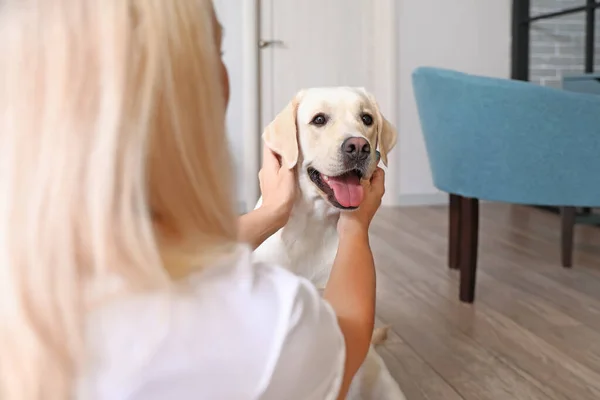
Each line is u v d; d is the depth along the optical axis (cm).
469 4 482
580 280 286
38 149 55
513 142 245
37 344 54
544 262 316
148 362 57
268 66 466
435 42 483
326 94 162
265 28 462
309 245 155
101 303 57
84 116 56
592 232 383
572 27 471
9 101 57
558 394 180
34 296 54
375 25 476
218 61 67
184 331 58
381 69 480
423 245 357
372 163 153
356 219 109
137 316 58
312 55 471
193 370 58
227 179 66
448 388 185
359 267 96
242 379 60
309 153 155
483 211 459
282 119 156
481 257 328
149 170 60
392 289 277
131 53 57
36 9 59
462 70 490
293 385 64
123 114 56
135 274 57
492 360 204
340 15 471
